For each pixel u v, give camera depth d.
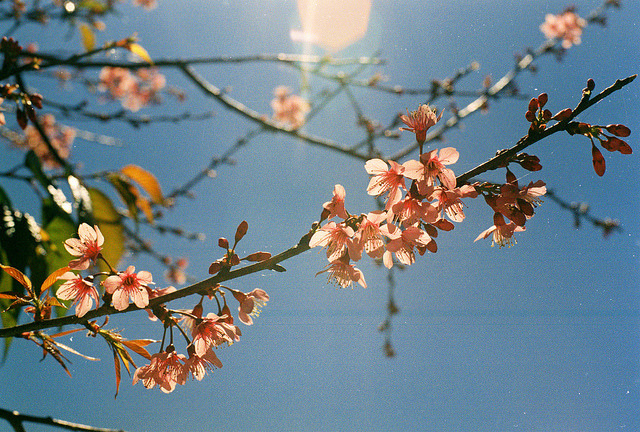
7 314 0.62
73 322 0.57
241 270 0.57
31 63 0.70
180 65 1.06
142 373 0.58
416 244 0.57
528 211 0.57
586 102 0.56
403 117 0.58
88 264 0.57
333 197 0.57
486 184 0.57
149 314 0.58
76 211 0.71
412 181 0.56
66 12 1.08
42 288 0.57
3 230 0.68
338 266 0.59
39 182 0.72
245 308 0.59
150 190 0.76
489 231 0.60
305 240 0.57
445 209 0.58
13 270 0.56
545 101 0.56
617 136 0.55
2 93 0.67
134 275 0.57
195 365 0.58
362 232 0.57
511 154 0.56
